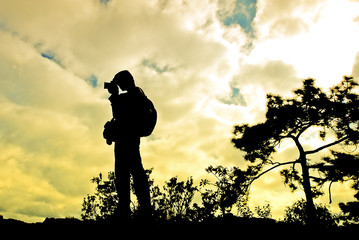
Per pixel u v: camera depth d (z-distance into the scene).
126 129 2.83
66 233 3.14
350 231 3.56
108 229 3.08
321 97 13.59
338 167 12.46
